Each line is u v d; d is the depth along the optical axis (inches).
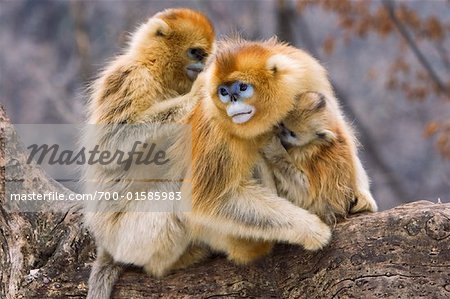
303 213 496.4
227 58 494.6
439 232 477.4
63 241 579.5
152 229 521.3
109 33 1646.2
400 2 1412.4
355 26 1380.4
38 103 1662.2
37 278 551.8
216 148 503.5
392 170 1544.0
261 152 512.1
